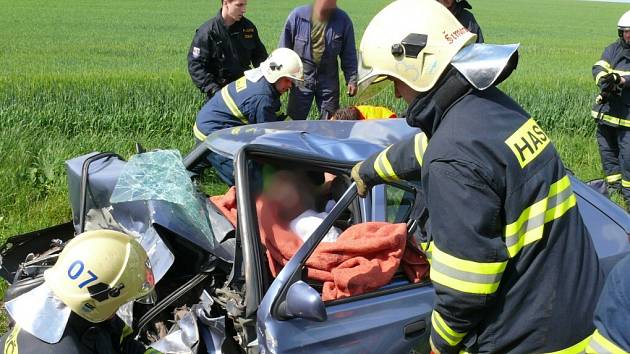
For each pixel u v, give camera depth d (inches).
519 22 1892.2
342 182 130.5
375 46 85.7
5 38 1061.8
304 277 113.0
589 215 147.7
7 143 265.4
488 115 81.8
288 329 103.0
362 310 111.1
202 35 257.9
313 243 109.3
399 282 119.7
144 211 129.5
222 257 123.0
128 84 439.2
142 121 359.9
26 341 85.0
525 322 84.0
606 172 289.4
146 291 91.6
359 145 136.3
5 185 236.8
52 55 864.3
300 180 128.3
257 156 121.4
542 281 83.2
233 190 143.6
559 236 83.7
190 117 358.0
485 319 86.4
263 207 122.1
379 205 126.6
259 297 108.2
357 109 201.3
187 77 502.6
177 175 132.7
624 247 144.7
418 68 82.7
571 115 415.5
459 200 78.2
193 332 112.6
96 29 1264.8
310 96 276.5
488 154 79.5
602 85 268.4
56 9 1615.4
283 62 198.1
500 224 80.5
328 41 270.4
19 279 129.6
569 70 854.5
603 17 2219.5
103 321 89.4
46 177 251.8
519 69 842.2
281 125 153.5
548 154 84.2
